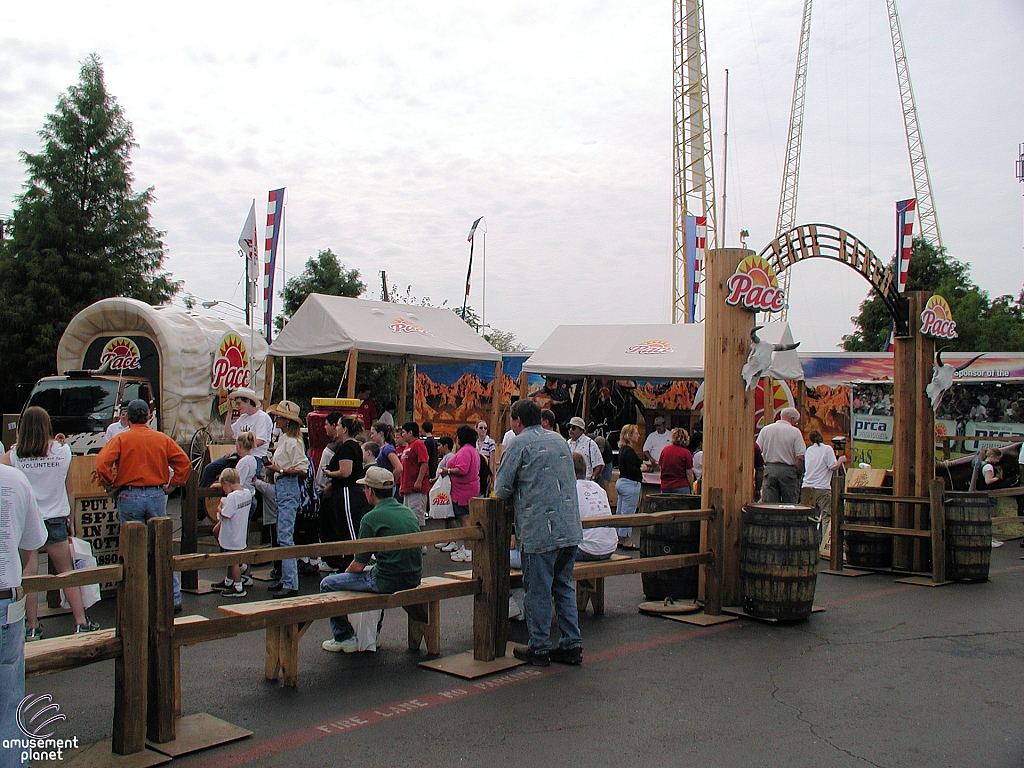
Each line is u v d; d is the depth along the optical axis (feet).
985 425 65.67
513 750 14.70
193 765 13.91
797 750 14.87
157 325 49.32
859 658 21.02
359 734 15.39
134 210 91.30
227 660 20.33
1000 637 23.38
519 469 19.95
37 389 45.55
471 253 108.99
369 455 31.91
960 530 32.35
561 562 20.25
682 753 14.65
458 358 52.80
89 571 13.48
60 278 84.99
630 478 39.65
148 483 22.99
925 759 14.53
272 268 56.59
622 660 20.62
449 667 19.42
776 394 69.62
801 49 198.59
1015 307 128.36
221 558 15.29
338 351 47.44
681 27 150.71
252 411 32.86
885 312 121.60
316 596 18.40
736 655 21.15
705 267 26.63
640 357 54.70
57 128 89.20
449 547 38.78
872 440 69.41
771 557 24.58
